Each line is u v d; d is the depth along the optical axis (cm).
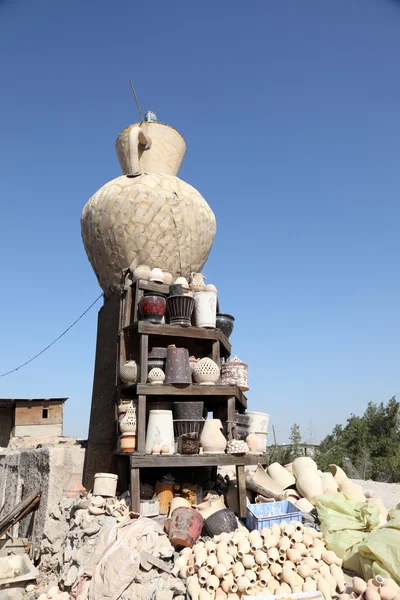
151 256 725
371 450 2083
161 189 728
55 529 604
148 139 793
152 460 555
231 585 434
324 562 474
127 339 662
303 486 664
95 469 657
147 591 445
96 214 739
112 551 479
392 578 437
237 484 584
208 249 805
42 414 1443
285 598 408
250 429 695
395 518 494
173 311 638
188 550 488
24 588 553
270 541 467
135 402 629
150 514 563
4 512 786
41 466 671
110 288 755
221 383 669
